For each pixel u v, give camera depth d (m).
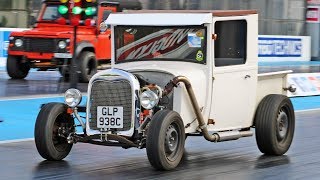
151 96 19.03
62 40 45.03
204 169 20.08
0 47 55.69
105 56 47.53
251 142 25.59
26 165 20.22
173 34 21.11
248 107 22.00
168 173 19.23
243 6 72.56
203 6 69.19
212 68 20.69
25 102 35.41
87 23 46.53
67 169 19.69
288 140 22.84
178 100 19.95
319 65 72.50
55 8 47.66
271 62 73.81
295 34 79.50
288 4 78.44
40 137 20.28
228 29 21.23
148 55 21.45
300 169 20.36
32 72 54.12
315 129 29.84
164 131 18.83
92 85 19.80
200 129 20.47
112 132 19.61
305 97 43.81
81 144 24.25
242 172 19.73
